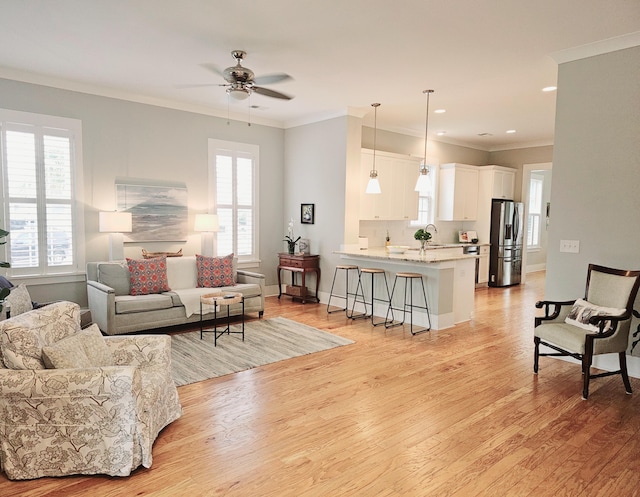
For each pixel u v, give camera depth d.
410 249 6.95
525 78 4.69
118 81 4.99
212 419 2.92
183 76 4.78
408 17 3.25
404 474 2.32
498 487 2.21
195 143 6.16
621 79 3.64
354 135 6.29
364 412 3.04
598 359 3.91
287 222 7.30
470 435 2.73
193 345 4.52
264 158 6.98
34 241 4.91
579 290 3.97
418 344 4.66
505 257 8.66
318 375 3.74
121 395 2.24
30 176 4.85
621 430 2.82
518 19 3.26
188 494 2.14
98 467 2.27
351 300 6.30
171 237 5.95
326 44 3.79
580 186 3.92
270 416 2.97
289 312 6.13
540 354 3.83
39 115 4.86
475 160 9.17
